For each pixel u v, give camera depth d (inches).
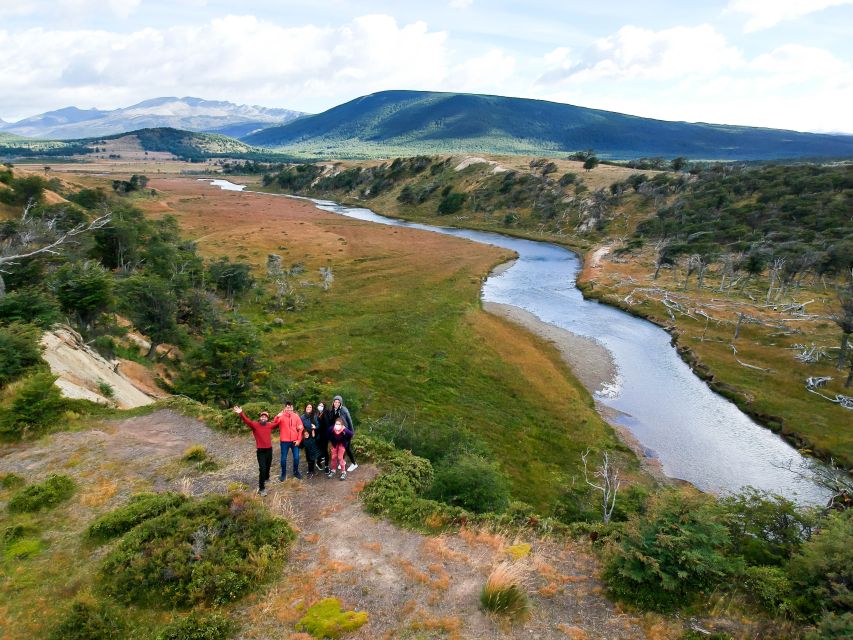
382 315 2568.9
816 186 4357.8
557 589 460.4
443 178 7559.1
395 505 588.1
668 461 1412.4
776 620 409.7
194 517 523.8
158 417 860.6
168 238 3619.6
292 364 1929.1
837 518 524.4
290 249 4192.9
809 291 3112.7
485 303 2955.2
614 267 3818.9
